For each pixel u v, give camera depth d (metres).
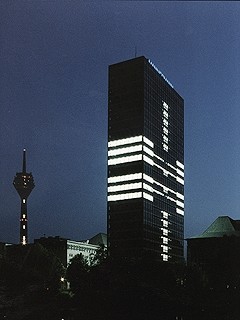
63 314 161.38
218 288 196.12
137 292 160.62
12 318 156.88
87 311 161.50
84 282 170.88
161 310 159.88
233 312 162.50
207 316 158.88
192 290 176.75
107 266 173.00
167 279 176.62
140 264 175.12
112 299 160.62
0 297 194.62
